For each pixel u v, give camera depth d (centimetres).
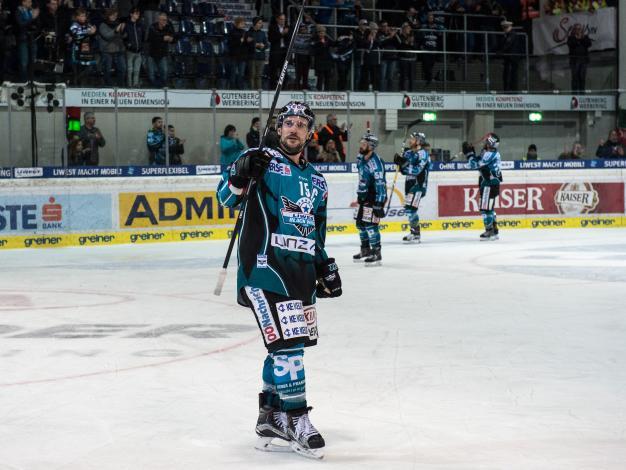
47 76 1966
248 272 460
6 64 1931
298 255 461
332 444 469
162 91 1997
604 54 2558
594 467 423
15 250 1755
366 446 464
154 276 1289
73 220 1839
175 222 1939
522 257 1535
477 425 502
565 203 2272
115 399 569
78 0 2159
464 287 1138
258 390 593
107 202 1869
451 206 2200
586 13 2594
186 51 2169
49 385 610
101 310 962
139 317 911
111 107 1952
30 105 1833
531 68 2455
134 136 1986
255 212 462
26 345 759
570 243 1819
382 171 1393
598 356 699
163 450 460
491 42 2436
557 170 2262
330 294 490
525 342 760
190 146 2041
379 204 1395
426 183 1852
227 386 605
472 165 1894
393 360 688
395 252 1644
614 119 2398
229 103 2059
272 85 2133
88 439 480
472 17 2473
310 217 469
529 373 638
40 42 1955
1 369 662
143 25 2097
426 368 657
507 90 2402
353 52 2211
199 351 728
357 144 2220
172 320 890
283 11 2336
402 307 970
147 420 519
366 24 2238
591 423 504
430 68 2330
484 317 898
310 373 643
